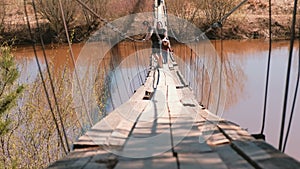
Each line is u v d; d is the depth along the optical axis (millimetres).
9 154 4957
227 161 1429
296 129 5367
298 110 5578
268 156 1396
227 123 2203
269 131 5680
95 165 1486
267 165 1280
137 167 1444
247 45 16406
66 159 1600
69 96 5398
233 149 1604
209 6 17172
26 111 5121
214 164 1397
